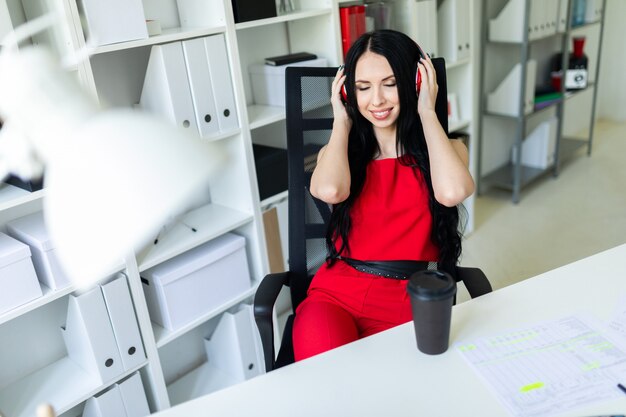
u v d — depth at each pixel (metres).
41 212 1.83
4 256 1.52
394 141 1.54
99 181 0.51
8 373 1.86
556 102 3.68
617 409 0.88
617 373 0.95
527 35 3.25
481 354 1.03
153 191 0.52
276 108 2.28
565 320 1.10
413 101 1.48
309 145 1.65
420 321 1.01
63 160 0.51
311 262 1.64
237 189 2.13
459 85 2.99
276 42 2.44
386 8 2.48
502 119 3.89
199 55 1.82
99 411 1.82
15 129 0.52
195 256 2.01
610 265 1.29
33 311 1.88
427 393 0.95
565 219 3.28
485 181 3.70
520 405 0.90
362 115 1.54
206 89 1.87
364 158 1.55
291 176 1.62
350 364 1.04
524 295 1.21
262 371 2.26
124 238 0.51
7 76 0.52
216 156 0.57
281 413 0.94
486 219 3.38
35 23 0.58
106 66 1.93
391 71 1.44
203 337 2.36
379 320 1.44
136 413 1.91
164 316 1.96
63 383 1.83
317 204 1.62
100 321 1.75
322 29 2.29
